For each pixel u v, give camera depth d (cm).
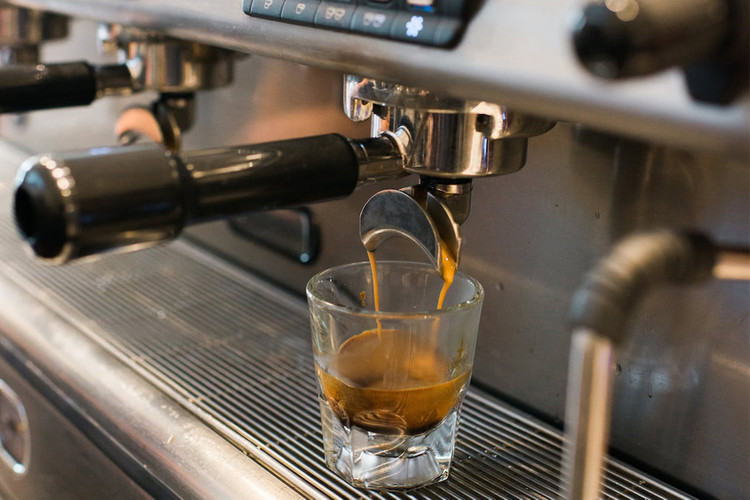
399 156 36
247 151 32
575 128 43
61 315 60
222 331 59
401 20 28
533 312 48
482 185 49
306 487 40
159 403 49
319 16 32
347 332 39
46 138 91
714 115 20
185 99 62
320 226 62
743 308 38
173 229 29
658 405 42
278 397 50
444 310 38
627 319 22
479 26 26
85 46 82
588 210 43
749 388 39
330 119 58
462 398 41
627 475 42
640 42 18
